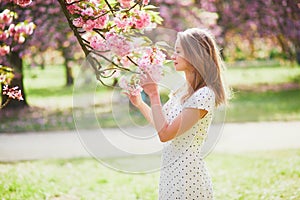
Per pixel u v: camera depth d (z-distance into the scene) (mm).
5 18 4090
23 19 8320
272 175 7336
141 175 7734
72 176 7527
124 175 7695
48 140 10273
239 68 26172
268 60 27984
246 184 6918
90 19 4094
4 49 4527
